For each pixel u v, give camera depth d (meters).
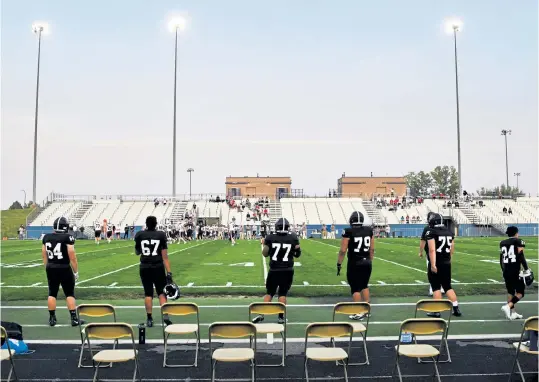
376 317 9.16
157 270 8.39
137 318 9.23
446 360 6.67
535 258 19.33
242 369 6.36
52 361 6.71
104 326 5.67
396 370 6.32
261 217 49.16
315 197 58.12
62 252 8.51
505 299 10.88
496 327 8.35
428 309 6.69
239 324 5.58
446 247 8.90
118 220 48.84
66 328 8.48
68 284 8.63
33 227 45.84
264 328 6.58
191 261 19.50
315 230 47.25
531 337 6.12
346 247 8.68
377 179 82.75
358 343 7.45
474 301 10.65
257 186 80.94
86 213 50.38
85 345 7.41
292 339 7.64
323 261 19.28
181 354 6.95
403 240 36.19
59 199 53.66
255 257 21.45
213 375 5.61
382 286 12.48
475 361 6.64
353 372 6.26
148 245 8.32
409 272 15.30
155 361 6.68
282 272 8.38
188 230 39.03
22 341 7.15
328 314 9.45
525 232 46.28
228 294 11.64
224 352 5.73
